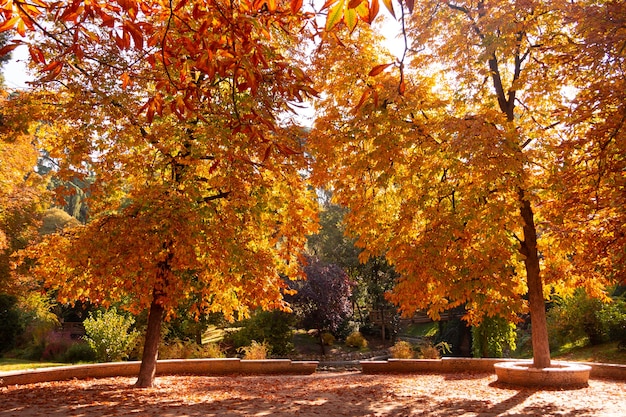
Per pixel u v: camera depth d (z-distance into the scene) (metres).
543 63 11.41
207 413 8.51
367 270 31.50
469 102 12.41
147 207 10.14
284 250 12.73
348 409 8.97
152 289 10.38
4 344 22.41
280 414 8.48
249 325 25.83
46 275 10.96
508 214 10.36
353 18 1.79
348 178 12.38
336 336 30.98
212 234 10.21
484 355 18.47
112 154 10.50
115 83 10.02
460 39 12.13
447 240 10.33
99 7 2.42
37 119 11.01
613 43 7.79
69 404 9.21
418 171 11.04
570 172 8.59
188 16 2.85
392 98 10.59
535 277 12.08
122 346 19.05
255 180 10.32
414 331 35.38
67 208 44.31
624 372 12.62
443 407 9.09
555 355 19.95
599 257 8.68
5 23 2.43
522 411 8.62
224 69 2.55
